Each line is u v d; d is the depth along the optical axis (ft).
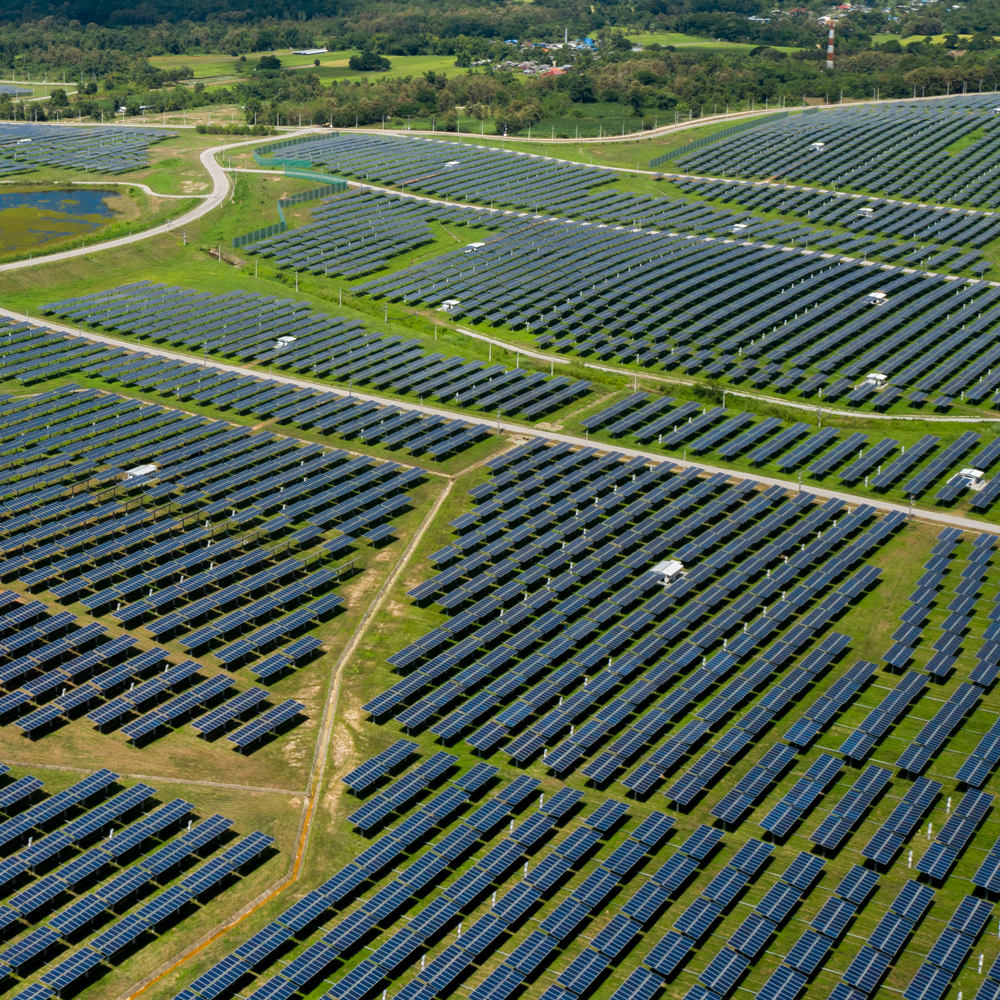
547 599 412.77
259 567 434.30
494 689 366.43
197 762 335.26
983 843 309.01
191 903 288.10
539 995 263.90
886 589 425.28
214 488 480.64
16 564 423.64
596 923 284.20
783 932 282.15
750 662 384.88
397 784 323.78
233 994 263.90
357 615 407.64
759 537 452.76
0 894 287.48
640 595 416.46
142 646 385.70
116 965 270.05
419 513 474.49
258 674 369.91
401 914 285.23
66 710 351.67
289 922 277.85
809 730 348.79
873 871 298.35
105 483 488.02
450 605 406.82
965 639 395.75
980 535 454.40
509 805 316.81
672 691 364.99
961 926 279.69
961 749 344.49
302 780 329.52
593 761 334.03
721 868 300.20
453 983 267.59
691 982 267.80
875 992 265.95
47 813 308.40
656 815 313.94
